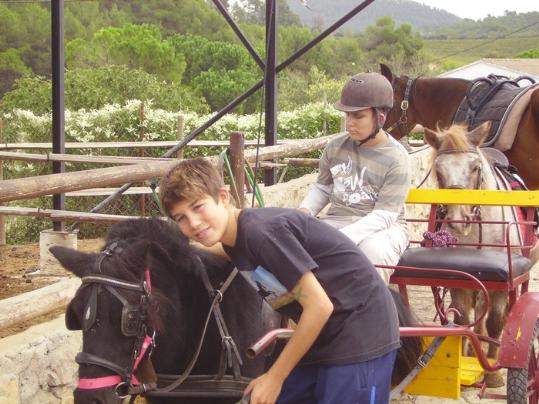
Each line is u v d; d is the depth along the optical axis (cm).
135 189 971
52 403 424
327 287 281
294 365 269
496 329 507
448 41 13025
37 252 867
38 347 416
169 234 314
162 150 1246
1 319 411
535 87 699
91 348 283
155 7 5181
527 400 407
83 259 297
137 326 286
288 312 291
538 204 446
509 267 404
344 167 455
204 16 5250
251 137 1377
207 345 328
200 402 327
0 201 418
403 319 363
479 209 502
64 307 466
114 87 1802
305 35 4922
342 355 281
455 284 416
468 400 514
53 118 725
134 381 291
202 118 1382
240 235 274
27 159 793
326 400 283
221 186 273
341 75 4762
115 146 1076
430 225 479
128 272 289
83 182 480
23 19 3822
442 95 815
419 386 380
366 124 437
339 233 287
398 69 5234
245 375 336
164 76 3306
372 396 286
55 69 717
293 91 3303
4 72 3494
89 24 4784
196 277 325
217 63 3625
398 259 426
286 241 268
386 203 437
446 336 360
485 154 567
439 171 512
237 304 337
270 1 783
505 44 12231
